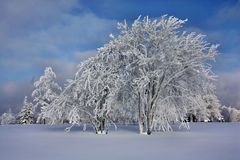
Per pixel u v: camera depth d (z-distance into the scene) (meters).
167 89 26.78
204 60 25.94
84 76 26.08
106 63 27.84
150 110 24.94
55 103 27.19
